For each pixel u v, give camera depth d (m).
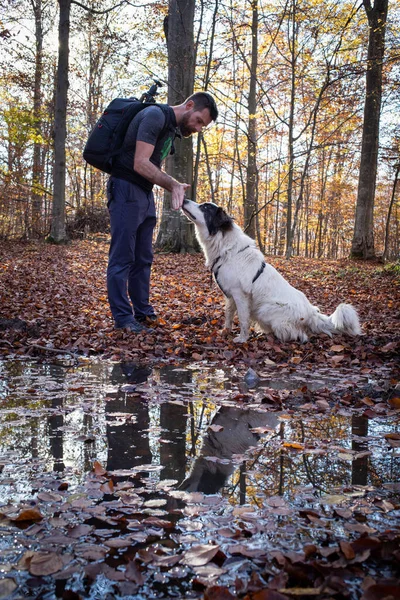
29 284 8.34
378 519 1.47
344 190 35.44
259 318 5.00
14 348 4.27
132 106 4.70
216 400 2.89
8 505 1.48
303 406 2.78
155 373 3.57
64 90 15.54
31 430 2.21
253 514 1.47
